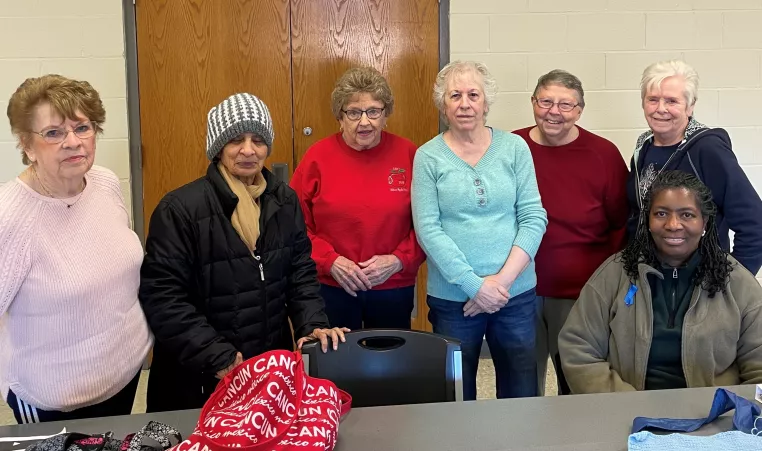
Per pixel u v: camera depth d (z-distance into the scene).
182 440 1.34
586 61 3.41
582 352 1.95
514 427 1.40
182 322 1.74
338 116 2.31
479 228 2.15
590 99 3.45
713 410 1.38
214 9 3.34
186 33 3.35
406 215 2.34
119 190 1.78
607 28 3.39
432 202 2.19
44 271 1.51
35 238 1.50
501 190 2.16
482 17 3.38
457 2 3.37
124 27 3.31
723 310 1.83
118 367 1.65
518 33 3.39
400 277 2.36
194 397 1.87
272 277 1.89
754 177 3.53
